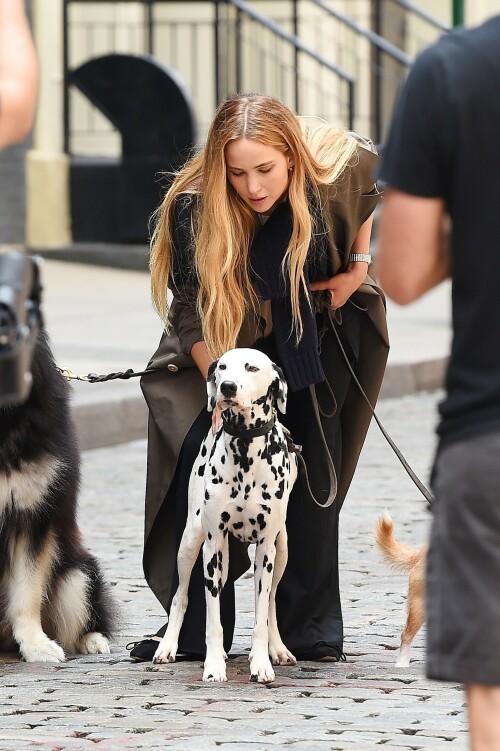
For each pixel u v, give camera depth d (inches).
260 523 366.6
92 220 1493.6
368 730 326.0
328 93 1560.0
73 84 1480.1
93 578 437.1
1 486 404.8
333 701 354.6
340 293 383.9
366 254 386.0
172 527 403.9
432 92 207.9
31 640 418.0
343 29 1695.4
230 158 356.8
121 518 625.3
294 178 359.9
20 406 399.5
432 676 211.8
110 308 1197.1
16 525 414.6
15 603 421.1
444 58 209.0
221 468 363.9
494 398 210.2
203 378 396.5
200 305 370.3
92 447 807.1
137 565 535.5
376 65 1573.6
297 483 393.1
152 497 398.0
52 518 418.9
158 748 310.5
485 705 210.1
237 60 1445.6
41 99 1476.4
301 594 397.1
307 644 397.1
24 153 1475.1
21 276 192.7
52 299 1247.5
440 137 207.3
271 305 377.4
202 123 1603.1
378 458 767.1
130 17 1636.3
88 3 1531.7
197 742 315.9
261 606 373.7
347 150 369.1
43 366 406.0
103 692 366.6
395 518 618.2
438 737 320.5
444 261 216.8
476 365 212.2
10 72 176.4
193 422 392.2
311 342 375.9
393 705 350.6
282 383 359.9
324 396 393.4
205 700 355.9
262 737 319.9
